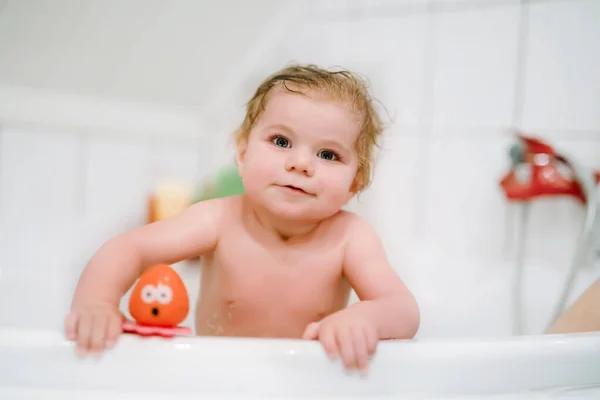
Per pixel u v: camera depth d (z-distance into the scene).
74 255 1.31
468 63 1.32
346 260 0.72
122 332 0.50
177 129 1.47
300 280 0.71
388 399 0.49
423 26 1.36
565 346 0.53
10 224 1.26
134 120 1.41
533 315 1.16
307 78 0.70
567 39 1.24
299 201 0.66
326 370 0.49
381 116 1.21
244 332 0.73
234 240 0.73
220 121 1.52
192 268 1.16
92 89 1.37
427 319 1.20
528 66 1.27
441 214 1.35
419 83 1.37
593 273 1.13
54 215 1.31
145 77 1.42
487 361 0.51
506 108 1.29
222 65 1.51
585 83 1.23
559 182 1.14
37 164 1.29
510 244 1.27
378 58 1.41
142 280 0.52
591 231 1.13
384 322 0.57
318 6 1.48
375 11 1.41
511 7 1.28
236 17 1.44
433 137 1.36
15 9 1.20
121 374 0.47
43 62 1.29
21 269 1.20
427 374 0.50
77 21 1.26
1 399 0.46
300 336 0.73
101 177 1.37
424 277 1.28
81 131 1.34
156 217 1.32
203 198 1.27
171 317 0.51
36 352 0.47
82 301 0.54
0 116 1.24
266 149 0.67
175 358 0.48
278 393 0.48
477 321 1.19
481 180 1.31
